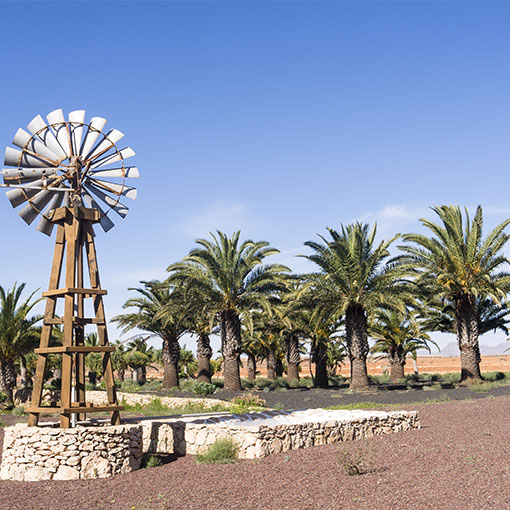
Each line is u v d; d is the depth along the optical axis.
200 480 11.37
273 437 13.84
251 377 61.34
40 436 12.36
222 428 14.23
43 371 13.65
